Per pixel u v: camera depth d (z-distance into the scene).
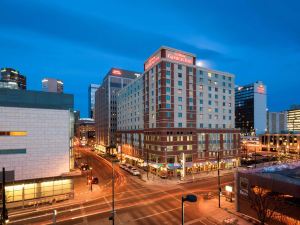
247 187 32.50
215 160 72.12
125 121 94.69
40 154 39.91
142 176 62.28
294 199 26.58
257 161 87.81
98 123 146.12
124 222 30.70
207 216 32.75
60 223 30.56
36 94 40.28
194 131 67.50
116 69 123.88
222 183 53.47
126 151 91.62
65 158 42.12
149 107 70.19
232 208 35.94
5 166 36.94
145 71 73.69
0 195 35.84
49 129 40.94
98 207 36.81
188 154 65.56
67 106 43.06
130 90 89.06
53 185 40.84
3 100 37.41
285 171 34.12
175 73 64.94
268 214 28.97
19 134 38.31
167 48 64.44
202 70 71.94
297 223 26.12
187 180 56.75
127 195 43.53
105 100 126.56
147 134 70.81
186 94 66.75
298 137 116.44
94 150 146.62
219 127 74.88
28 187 38.81
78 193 45.06
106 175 63.59
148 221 31.03
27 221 31.28
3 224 21.94
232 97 79.56
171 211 34.84
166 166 61.22
